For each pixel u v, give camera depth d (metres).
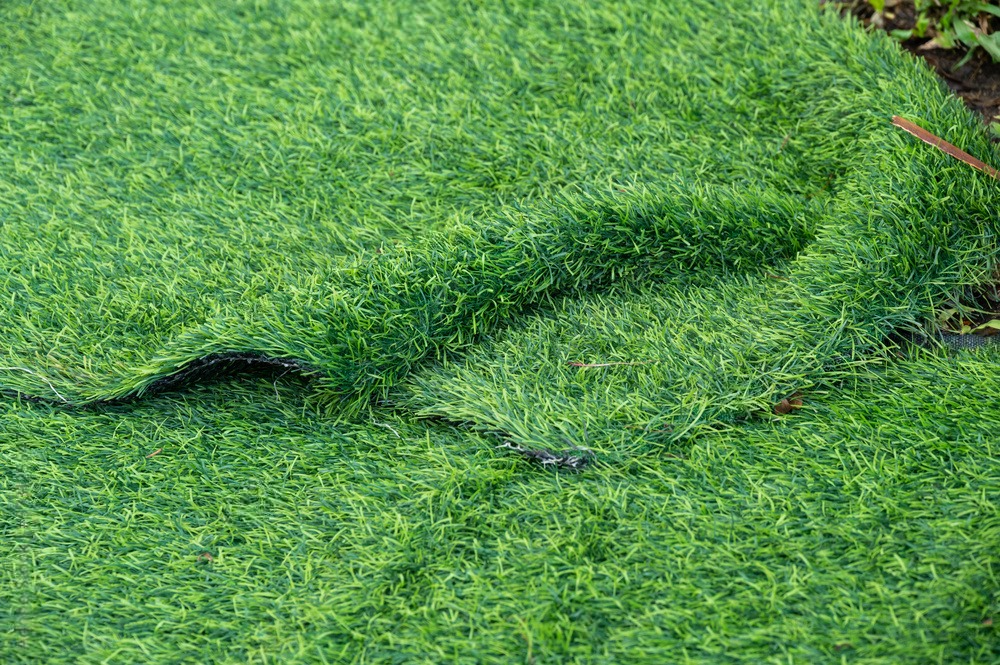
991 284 2.53
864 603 1.94
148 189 3.01
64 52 3.44
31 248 2.83
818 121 2.92
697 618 1.97
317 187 2.97
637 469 2.28
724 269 2.68
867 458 2.18
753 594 1.99
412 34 3.38
